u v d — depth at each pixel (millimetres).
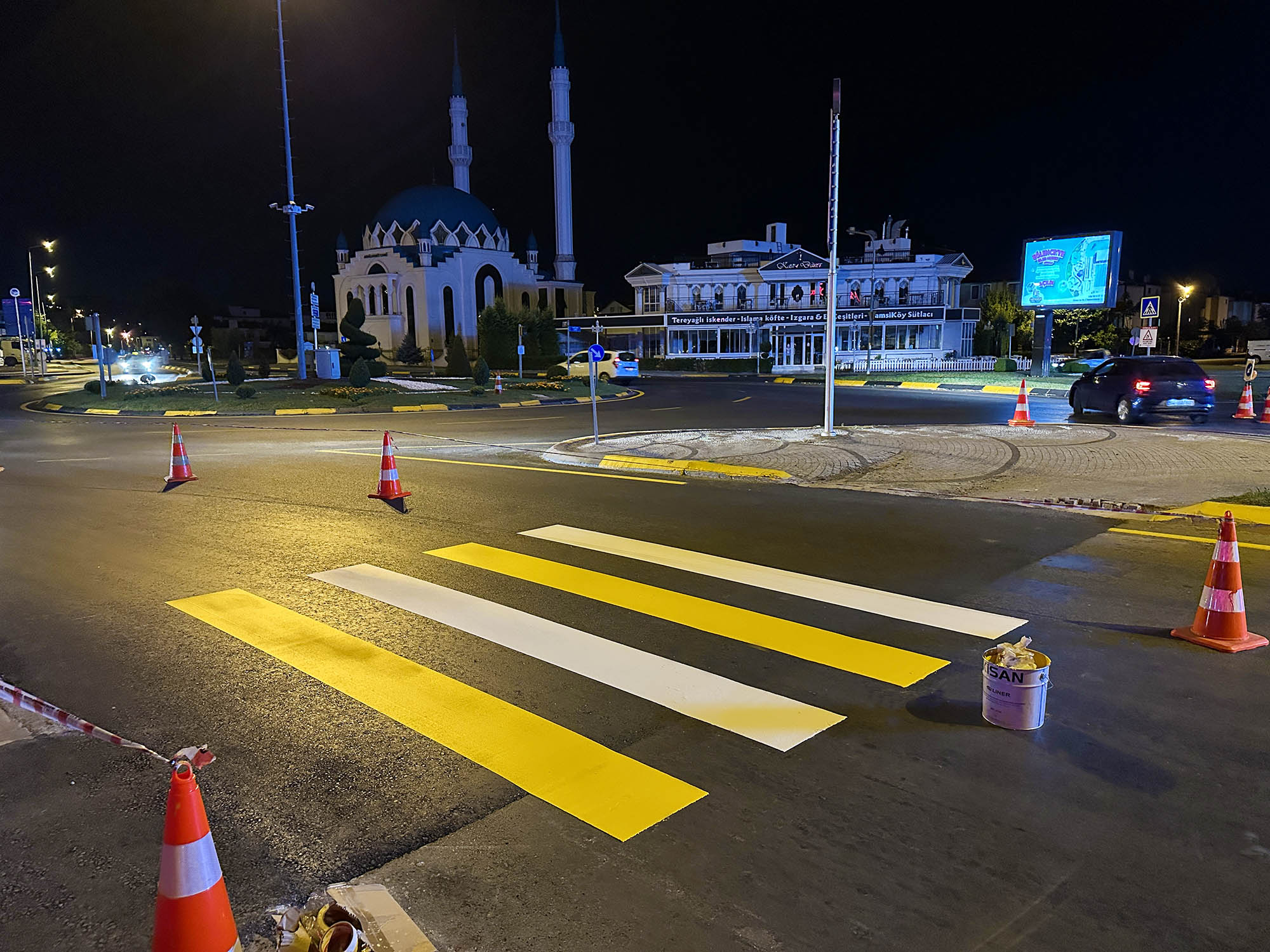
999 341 58906
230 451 16750
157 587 7102
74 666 5395
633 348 65875
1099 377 19766
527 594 6672
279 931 2814
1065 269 36906
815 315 58344
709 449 15148
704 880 3162
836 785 3809
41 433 21891
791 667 5129
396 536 8820
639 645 5535
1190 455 12797
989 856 3275
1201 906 2971
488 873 3234
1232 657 5188
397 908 3018
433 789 3852
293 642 5734
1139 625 5770
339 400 29953
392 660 5375
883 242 62969
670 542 8312
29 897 3156
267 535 8953
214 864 2637
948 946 2793
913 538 8328
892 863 3244
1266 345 50219
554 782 3883
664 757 4090
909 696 4707
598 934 2885
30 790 3922
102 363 33688
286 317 111562
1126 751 4066
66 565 7848
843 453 14203
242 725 4531
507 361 59219
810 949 2789
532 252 79938
